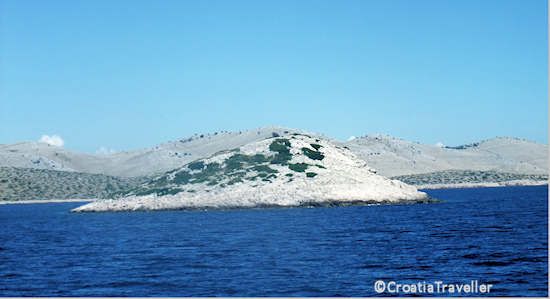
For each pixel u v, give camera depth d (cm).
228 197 15075
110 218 13200
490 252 5881
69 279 4900
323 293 4178
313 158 17338
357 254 5938
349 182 15988
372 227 8981
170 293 4281
